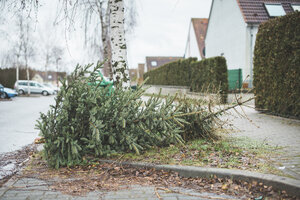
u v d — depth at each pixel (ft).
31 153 17.56
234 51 68.80
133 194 11.09
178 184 12.02
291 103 28.55
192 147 16.66
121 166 14.07
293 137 19.76
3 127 29.27
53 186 11.89
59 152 14.32
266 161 13.66
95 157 15.35
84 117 15.02
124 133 15.30
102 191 11.40
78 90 14.93
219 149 16.07
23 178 12.88
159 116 15.25
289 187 10.40
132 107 15.72
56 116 14.67
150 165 13.80
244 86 54.03
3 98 80.28
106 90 15.99
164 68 88.99
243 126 25.00
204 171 12.53
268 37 32.04
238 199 10.41
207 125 18.90
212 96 19.20
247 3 66.28
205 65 51.98
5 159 16.55
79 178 12.85
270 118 30.01
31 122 33.01
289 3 67.72
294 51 27.48
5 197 10.77
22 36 79.56
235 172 12.00
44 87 110.52
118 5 23.32
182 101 18.69
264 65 33.19
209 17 82.94
